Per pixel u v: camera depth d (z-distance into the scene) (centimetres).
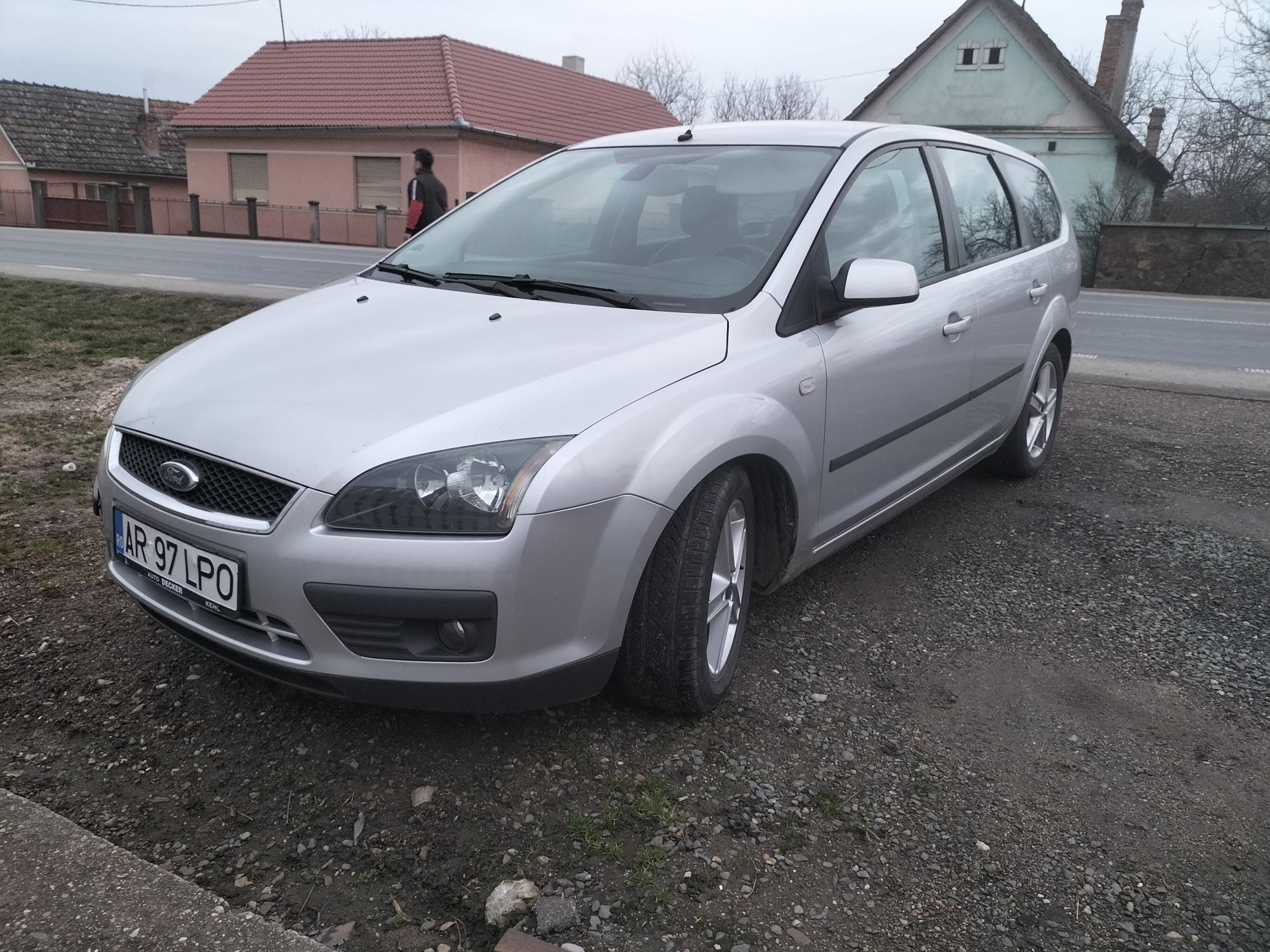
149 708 271
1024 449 489
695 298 295
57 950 184
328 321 296
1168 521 454
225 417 243
